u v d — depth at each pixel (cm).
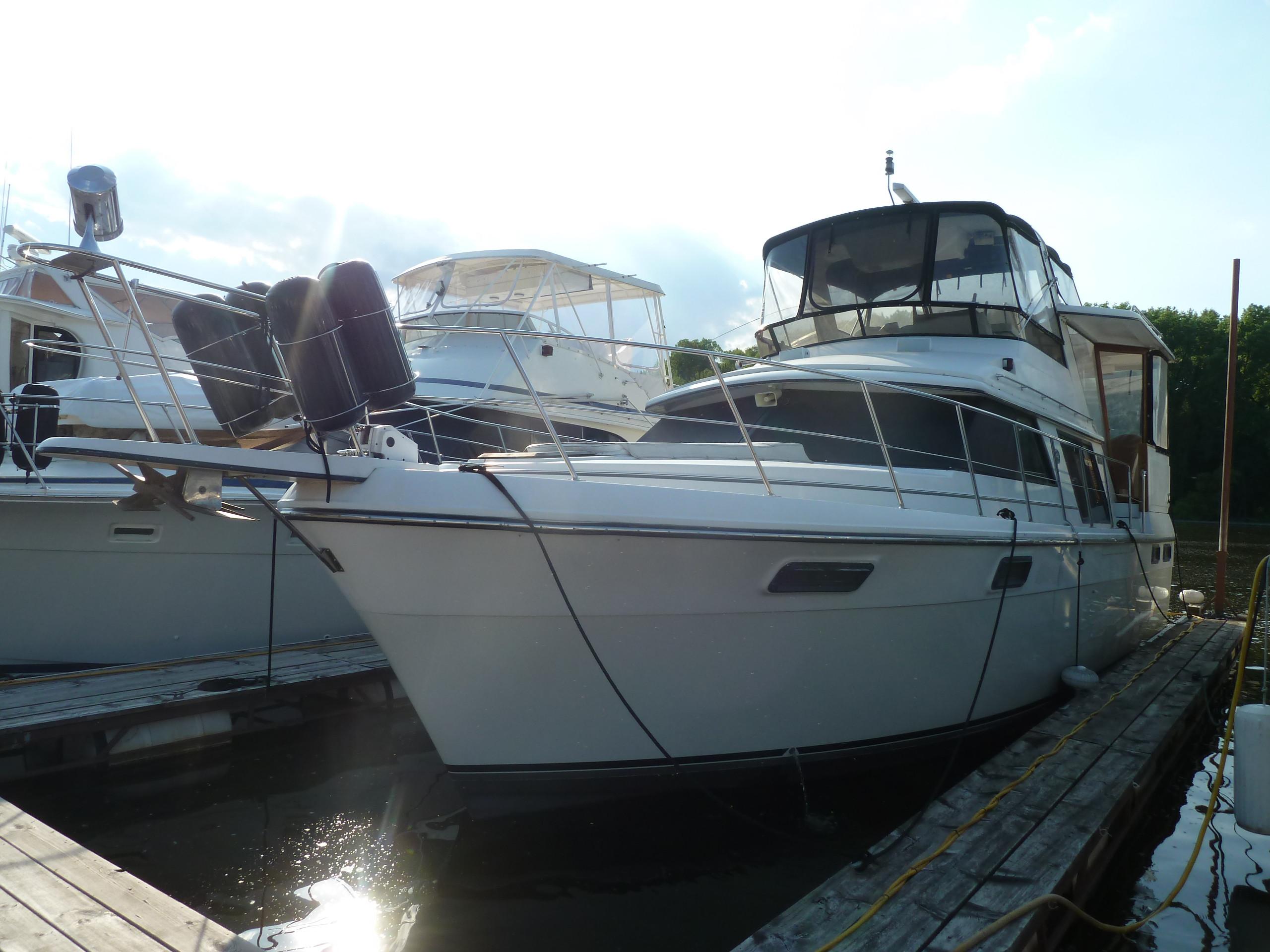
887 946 303
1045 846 379
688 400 653
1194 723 662
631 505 396
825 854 443
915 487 501
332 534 393
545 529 384
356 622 857
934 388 566
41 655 717
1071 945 364
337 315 364
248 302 396
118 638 736
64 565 716
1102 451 806
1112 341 866
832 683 462
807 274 705
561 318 1202
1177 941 370
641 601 407
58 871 350
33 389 702
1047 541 560
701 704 438
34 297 881
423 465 414
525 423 1018
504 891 405
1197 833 488
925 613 478
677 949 358
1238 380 4441
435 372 997
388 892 405
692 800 458
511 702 419
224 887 411
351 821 495
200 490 396
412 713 718
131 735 591
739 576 416
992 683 546
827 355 662
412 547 388
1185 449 4581
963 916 322
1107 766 483
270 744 637
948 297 652
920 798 517
